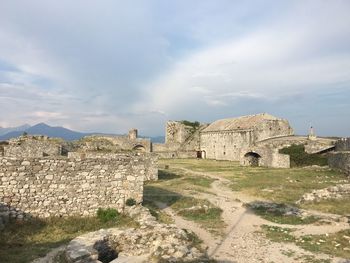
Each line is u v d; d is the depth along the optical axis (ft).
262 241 49.67
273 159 186.39
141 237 45.21
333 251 43.96
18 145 136.67
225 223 61.00
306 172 143.23
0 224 52.44
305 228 56.59
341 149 161.38
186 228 56.18
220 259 41.47
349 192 79.92
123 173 63.72
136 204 63.52
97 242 41.63
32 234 50.67
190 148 304.50
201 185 112.47
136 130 259.39
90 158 62.18
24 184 57.62
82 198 60.95
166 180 124.26
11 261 39.34
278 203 77.51
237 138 248.73
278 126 239.91
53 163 59.72
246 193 96.22
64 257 38.81
